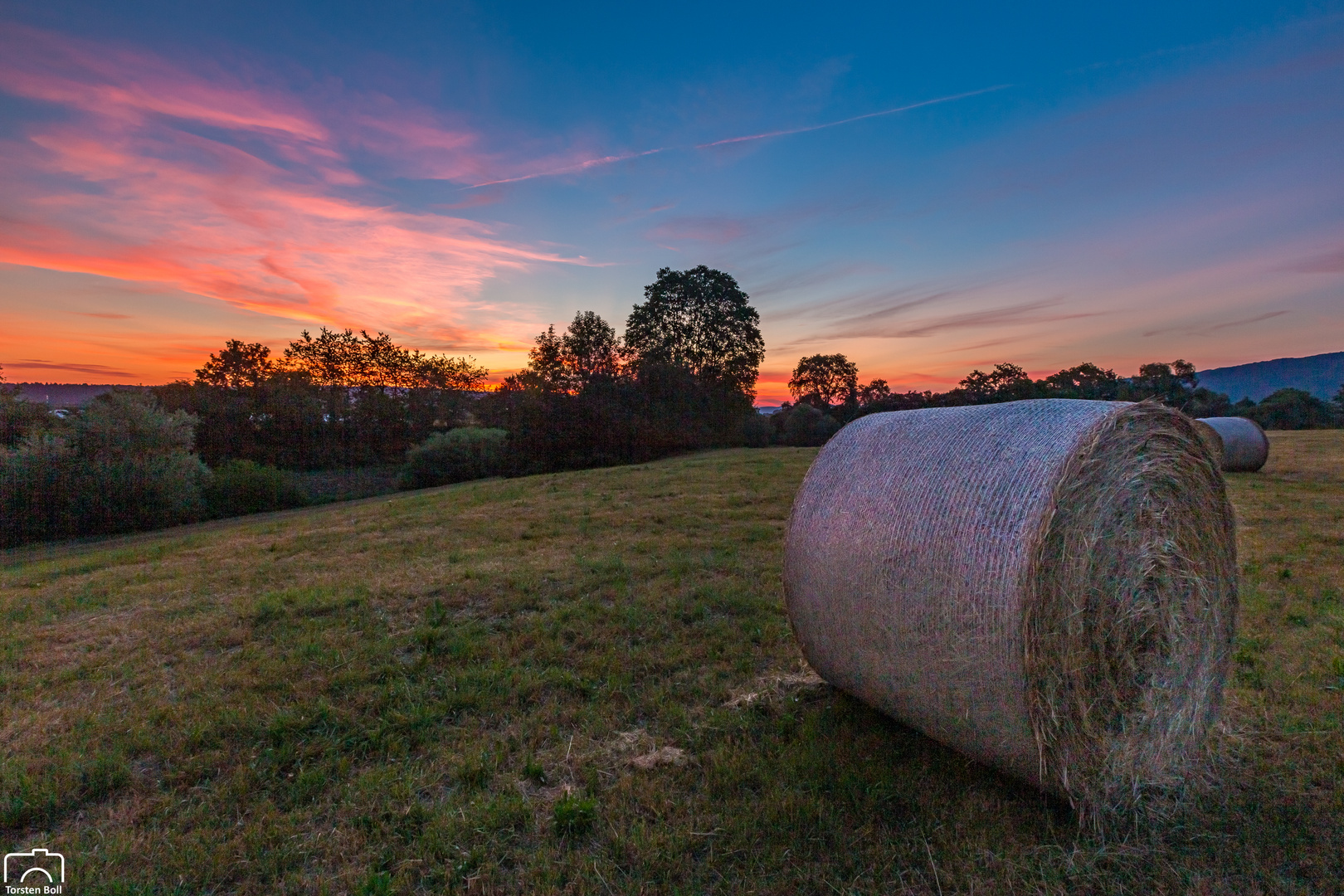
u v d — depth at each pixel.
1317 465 15.61
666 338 41.78
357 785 3.44
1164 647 3.38
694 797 3.25
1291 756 3.41
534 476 21.84
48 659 5.46
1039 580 2.86
